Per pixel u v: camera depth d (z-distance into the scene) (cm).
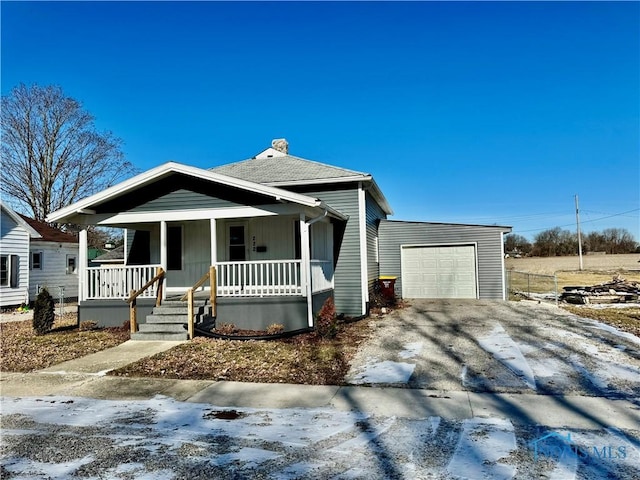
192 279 1359
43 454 385
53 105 3184
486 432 423
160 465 360
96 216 1159
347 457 370
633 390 554
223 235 1355
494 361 709
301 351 798
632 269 3775
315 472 343
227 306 1047
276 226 1327
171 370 695
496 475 334
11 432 442
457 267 1712
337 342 877
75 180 3341
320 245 1288
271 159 1642
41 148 3184
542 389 564
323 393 566
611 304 1517
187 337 925
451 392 559
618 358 716
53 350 863
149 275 1121
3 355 830
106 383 631
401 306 1469
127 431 441
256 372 675
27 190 3138
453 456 369
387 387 586
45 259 2141
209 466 356
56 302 2114
